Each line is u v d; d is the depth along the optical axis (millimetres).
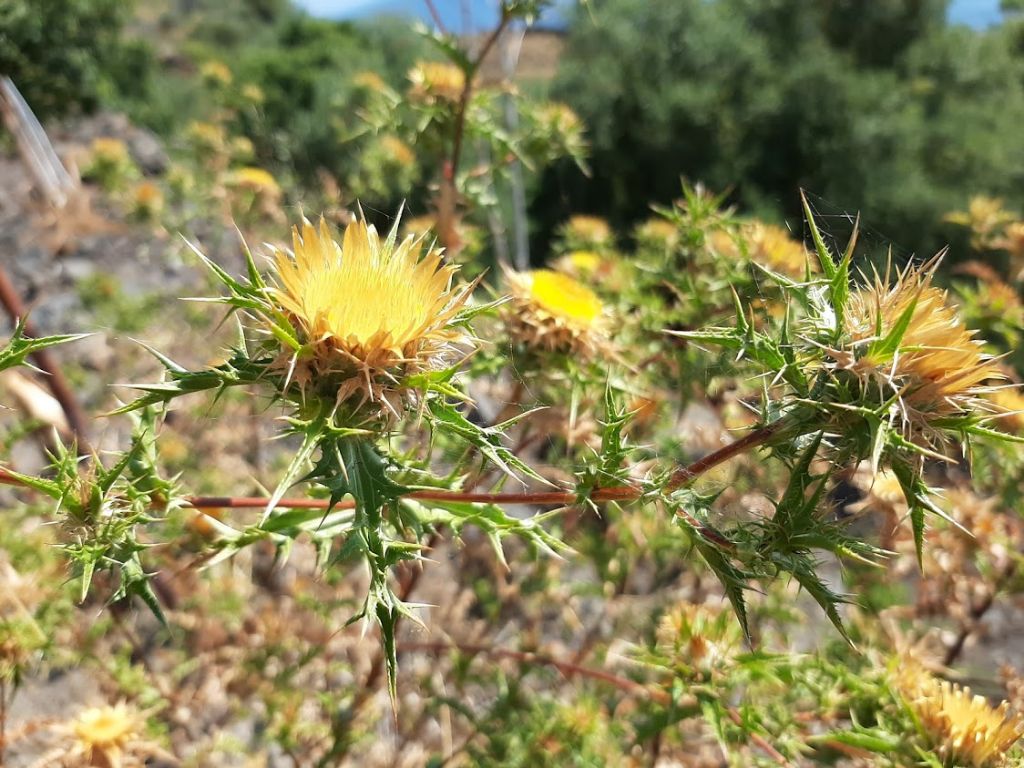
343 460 123
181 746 234
